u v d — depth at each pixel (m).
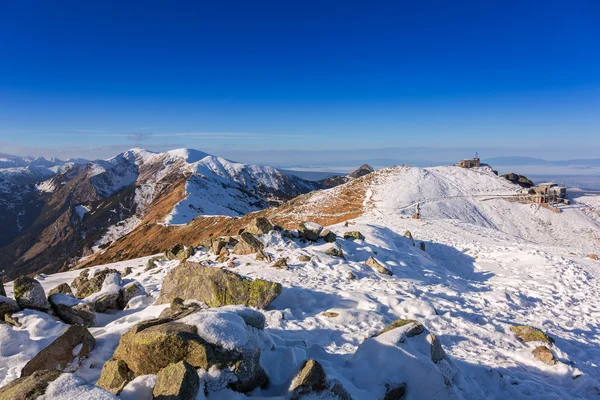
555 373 9.12
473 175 100.62
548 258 25.20
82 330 7.44
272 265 17.83
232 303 11.69
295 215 77.38
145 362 5.59
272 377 6.20
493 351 10.11
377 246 23.78
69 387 4.33
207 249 25.05
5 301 9.61
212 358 5.40
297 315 11.70
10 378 7.11
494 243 34.75
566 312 15.89
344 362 7.41
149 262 25.52
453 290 16.97
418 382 6.41
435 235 38.12
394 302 13.09
